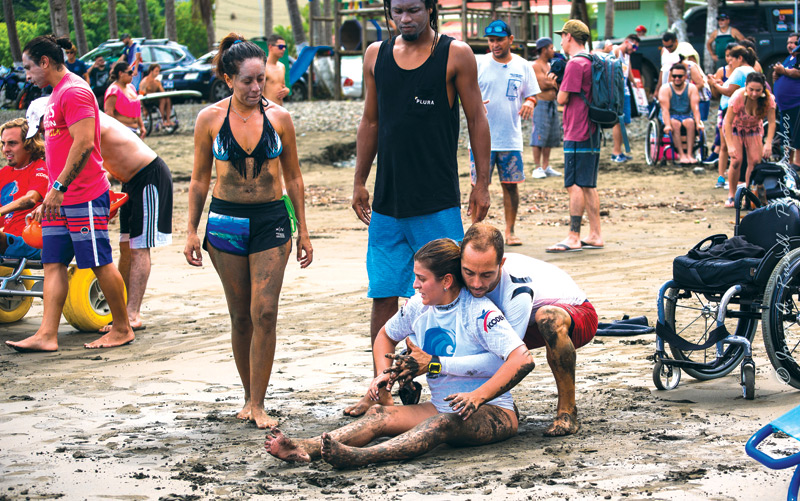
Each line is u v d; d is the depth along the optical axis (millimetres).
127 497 3693
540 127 16156
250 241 4770
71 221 6555
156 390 5504
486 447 4242
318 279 9164
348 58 30078
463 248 4129
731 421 4508
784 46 23375
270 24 44750
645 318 6746
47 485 3848
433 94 4961
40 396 5383
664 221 12508
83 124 6363
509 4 27359
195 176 4891
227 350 6512
